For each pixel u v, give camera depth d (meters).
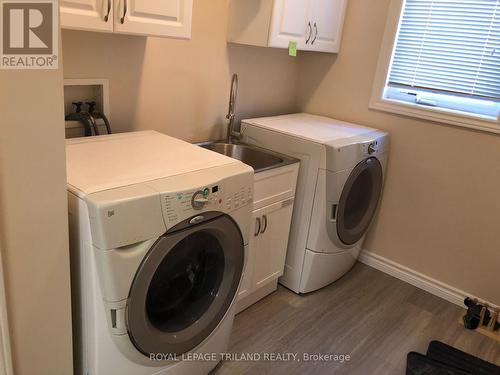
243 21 2.29
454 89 2.47
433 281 2.71
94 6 1.42
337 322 2.33
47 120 1.08
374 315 2.43
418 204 2.69
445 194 2.57
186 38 1.77
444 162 2.53
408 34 2.57
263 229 2.20
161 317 1.53
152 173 1.43
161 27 1.66
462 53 2.41
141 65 2.06
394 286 2.76
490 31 2.30
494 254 2.46
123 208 1.20
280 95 2.97
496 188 2.38
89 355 1.42
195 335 1.58
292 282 2.56
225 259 1.65
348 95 2.85
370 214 2.67
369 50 2.68
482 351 2.22
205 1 2.23
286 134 2.33
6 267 1.12
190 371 1.68
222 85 2.51
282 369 1.96
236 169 1.58
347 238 2.50
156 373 1.53
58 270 1.24
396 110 2.63
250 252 2.18
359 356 2.09
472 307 2.42
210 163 1.61
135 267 1.27
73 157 1.52
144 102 2.13
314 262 2.43
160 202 1.28
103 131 1.99
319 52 2.92
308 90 3.05
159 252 1.31
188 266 1.59
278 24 2.21
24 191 1.09
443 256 2.65
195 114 2.41
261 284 2.36
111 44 1.91
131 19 1.54
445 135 2.49
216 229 1.50
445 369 2.03
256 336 2.16
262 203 2.12
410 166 2.67
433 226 2.65
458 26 2.39
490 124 2.32
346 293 2.62
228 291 1.68
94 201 1.17
